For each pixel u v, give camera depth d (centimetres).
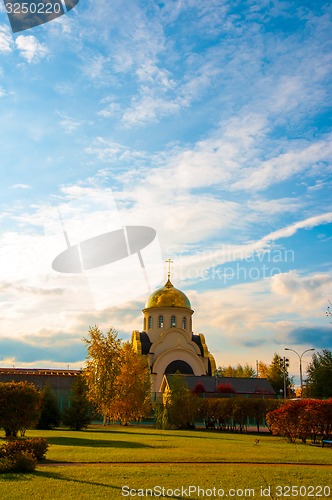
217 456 2280
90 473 1714
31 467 1769
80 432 4447
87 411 5022
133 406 6088
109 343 5909
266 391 7319
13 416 3047
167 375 7025
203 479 1612
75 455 2283
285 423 3566
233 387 7394
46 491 1409
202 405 5350
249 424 6003
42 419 4903
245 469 1867
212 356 8719
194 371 8169
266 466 1995
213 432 4847
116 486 1486
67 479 1600
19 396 3086
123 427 5703
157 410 5569
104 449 2628
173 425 5284
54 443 3056
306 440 3781
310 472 1825
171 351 8131
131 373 6216
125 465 1978
